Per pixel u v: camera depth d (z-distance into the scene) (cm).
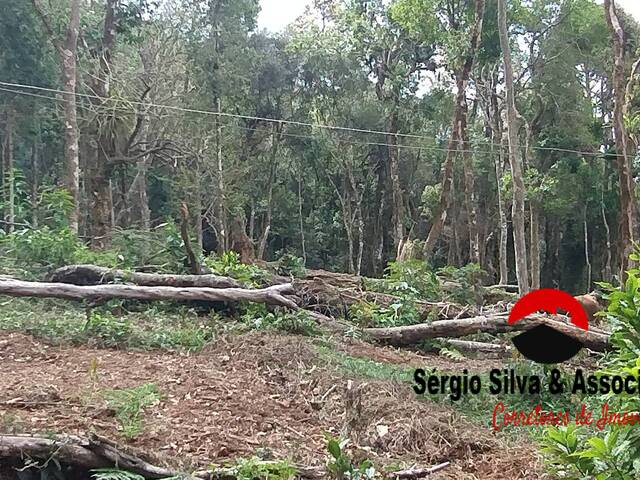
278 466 455
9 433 456
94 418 539
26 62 2208
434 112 3197
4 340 789
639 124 1683
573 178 3011
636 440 398
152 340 846
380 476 479
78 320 894
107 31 1989
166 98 2377
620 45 1730
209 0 2741
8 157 2416
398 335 1037
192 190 2692
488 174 3362
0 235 1169
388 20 2984
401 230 3156
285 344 827
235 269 1184
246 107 3197
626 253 1681
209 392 657
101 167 1867
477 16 2055
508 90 1642
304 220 3712
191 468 459
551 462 487
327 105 3275
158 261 1210
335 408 639
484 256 3478
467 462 554
